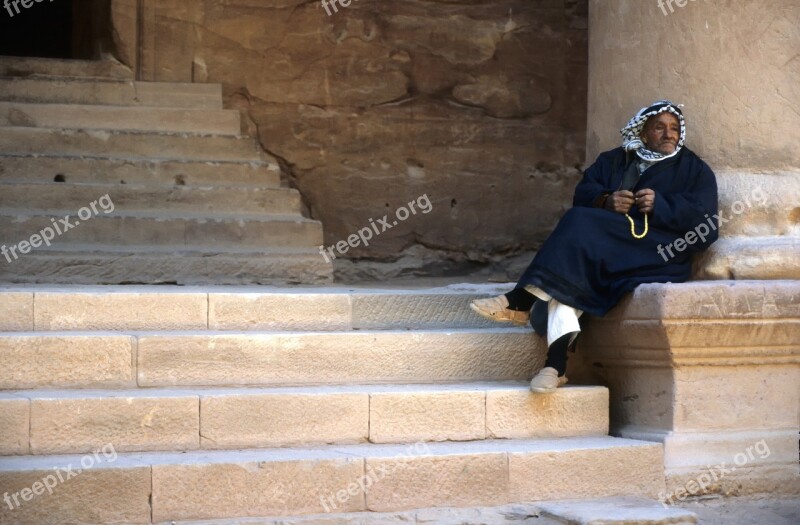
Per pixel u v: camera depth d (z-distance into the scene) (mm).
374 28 9352
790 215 5883
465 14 9562
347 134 9281
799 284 5469
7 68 8430
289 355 5477
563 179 9758
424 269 9445
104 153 7992
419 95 9445
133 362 5250
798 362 5641
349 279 9227
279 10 9133
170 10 8852
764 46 5875
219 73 8984
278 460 4754
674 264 5703
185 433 4973
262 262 7477
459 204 9523
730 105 5910
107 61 8656
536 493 5113
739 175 5906
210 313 5727
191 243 7535
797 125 5902
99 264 7148
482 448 5160
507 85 9641
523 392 5453
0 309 5449
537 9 9719
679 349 5410
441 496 4961
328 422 5160
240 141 8281
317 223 7809
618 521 4746
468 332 5770
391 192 9367
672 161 5855
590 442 5379
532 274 5547
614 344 5746
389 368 5629
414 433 5273
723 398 5543
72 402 4855
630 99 6230
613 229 5621
